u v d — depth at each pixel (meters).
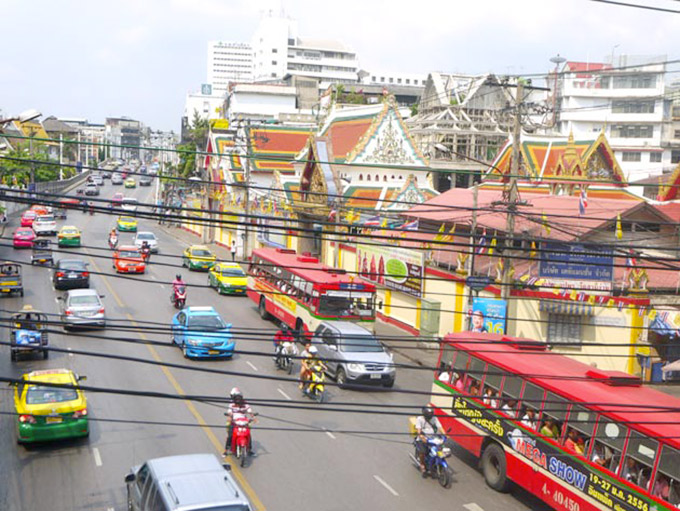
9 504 15.50
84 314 31.89
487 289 32.78
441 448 18.33
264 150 75.50
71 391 19.48
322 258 53.91
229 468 14.08
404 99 140.25
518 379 18.02
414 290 38.19
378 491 17.39
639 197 50.69
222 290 45.22
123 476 17.28
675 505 12.86
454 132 73.75
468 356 20.44
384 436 21.70
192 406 23.27
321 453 19.94
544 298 28.89
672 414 14.48
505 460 17.83
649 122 92.25
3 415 21.81
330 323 29.36
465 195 46.41
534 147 57.66
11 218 82.44
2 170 78.19
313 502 16.44
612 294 30.38
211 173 85.81
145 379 26.06
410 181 52.28
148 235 63.78
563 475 15.81
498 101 75.25
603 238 33.16
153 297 43.19
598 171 51.75
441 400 21.31
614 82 93.38
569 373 17.53
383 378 26.81
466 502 17.14
